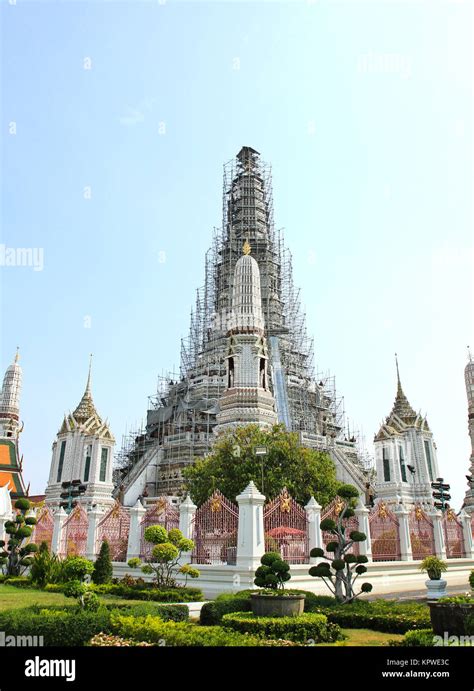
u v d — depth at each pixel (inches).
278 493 1620.3
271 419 2659.9
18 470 3061.0
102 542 1350.9
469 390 3444.9
